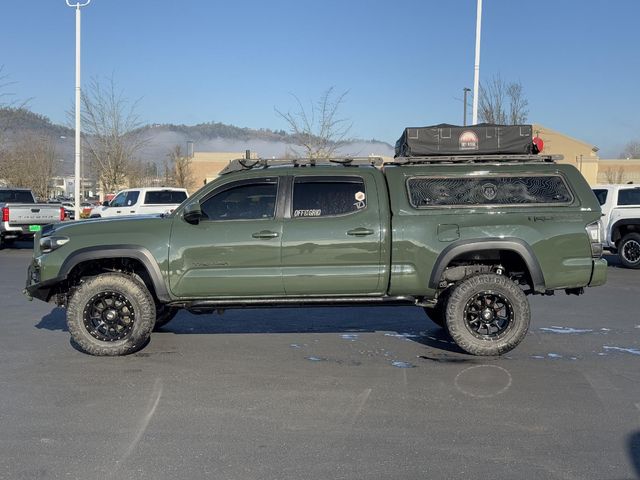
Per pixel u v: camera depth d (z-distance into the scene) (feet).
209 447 13.07
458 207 20.04
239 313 27.68
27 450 12.91
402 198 20.10
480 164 20.48
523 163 20.57
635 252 44.39
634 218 43.62
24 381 17.61
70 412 15.15
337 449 12.97
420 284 19.99
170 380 17.74
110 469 12.05
